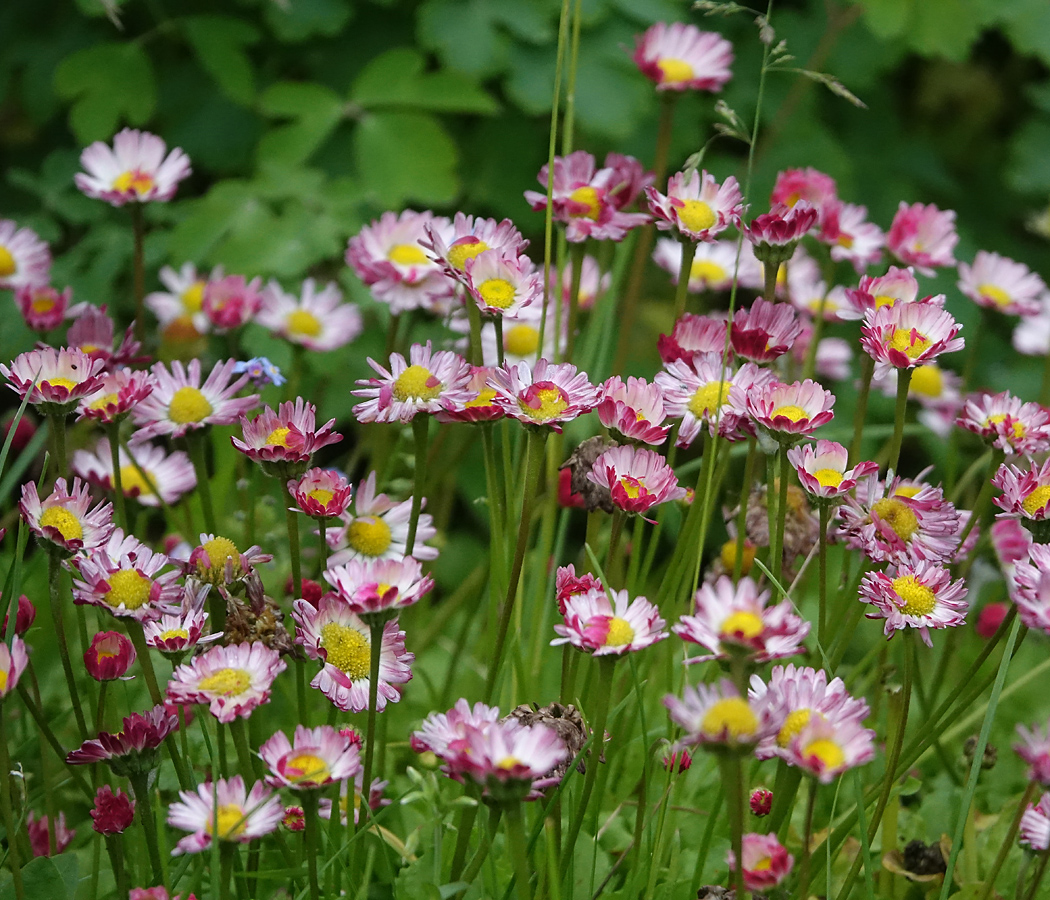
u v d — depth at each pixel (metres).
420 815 1.25
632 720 1.24
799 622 1.13
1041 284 1.37
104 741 1.15
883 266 1.47
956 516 1.19
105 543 1.17
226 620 1.18
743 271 1.37
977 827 1.27
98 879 1.20
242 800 1.14
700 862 1.19
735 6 1.21
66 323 1.43
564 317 1.36
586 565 1.21
